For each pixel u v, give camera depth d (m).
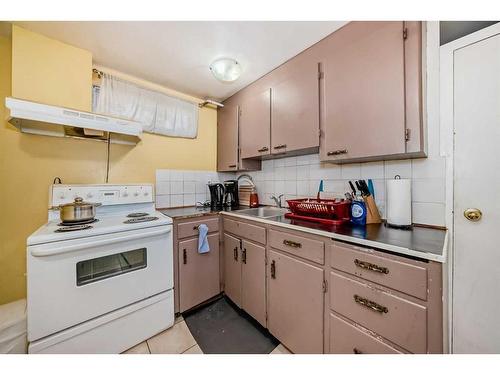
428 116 1.15
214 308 1.78
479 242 1.01
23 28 1.31
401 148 1.05
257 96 1.91
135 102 1.88
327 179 1.70
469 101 1.02
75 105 1.46
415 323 0.78
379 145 1.12
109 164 1.80
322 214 1.36
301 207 1.46
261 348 1.33
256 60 1.64
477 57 1.00
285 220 1.43
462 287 1.05
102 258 1.26
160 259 1.45
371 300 0.90
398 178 1.24
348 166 1.56
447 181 1.10
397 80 1.06
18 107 1.13
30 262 1.02
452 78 1.06
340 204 1.28
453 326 1.06
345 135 1.26
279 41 1.42
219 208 2.14
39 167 1.49
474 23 1.00
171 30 1.33
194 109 2.29
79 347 1.14
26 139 1.45
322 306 1.09
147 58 1.62
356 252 0.95
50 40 1.39
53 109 1.23
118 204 1.67
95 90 1.69
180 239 1.66
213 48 1.50
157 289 1.43
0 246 1.37
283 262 1.31
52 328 1.07
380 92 1.12
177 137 2.21
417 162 1.21
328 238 1.07
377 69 1.13
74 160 1.63
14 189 1.41
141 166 1.97
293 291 1.25
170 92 2.14
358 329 0.94
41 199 1.49
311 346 1.14
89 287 1.17
